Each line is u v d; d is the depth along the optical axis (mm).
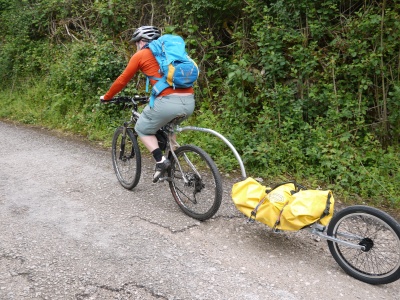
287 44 6492
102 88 8023
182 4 7602
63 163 5934
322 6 6336
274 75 6430
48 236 3844
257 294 3113
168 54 3938
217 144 6117
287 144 5789
